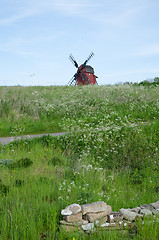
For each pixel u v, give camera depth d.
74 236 4.56
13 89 25.56
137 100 22.55
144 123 16.02
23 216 5.00
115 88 25.67
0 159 9.08
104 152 10.67
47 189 6.52
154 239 4.66
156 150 10.91
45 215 5.23
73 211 5.11
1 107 18.50
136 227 5.16
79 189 6.64
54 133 15.35
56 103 20.70
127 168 9.49
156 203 6.12
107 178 8.25
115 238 4.56
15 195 6.18
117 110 20.31
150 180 8.39
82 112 18.97
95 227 5.05
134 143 11.31
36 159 9.43
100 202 5.47
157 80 35.72
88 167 8.33
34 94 22.91
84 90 25.33
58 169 8.62
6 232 4.51
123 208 6.10
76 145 11.51
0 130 15.31
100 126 13.84
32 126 16.61
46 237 4.63
